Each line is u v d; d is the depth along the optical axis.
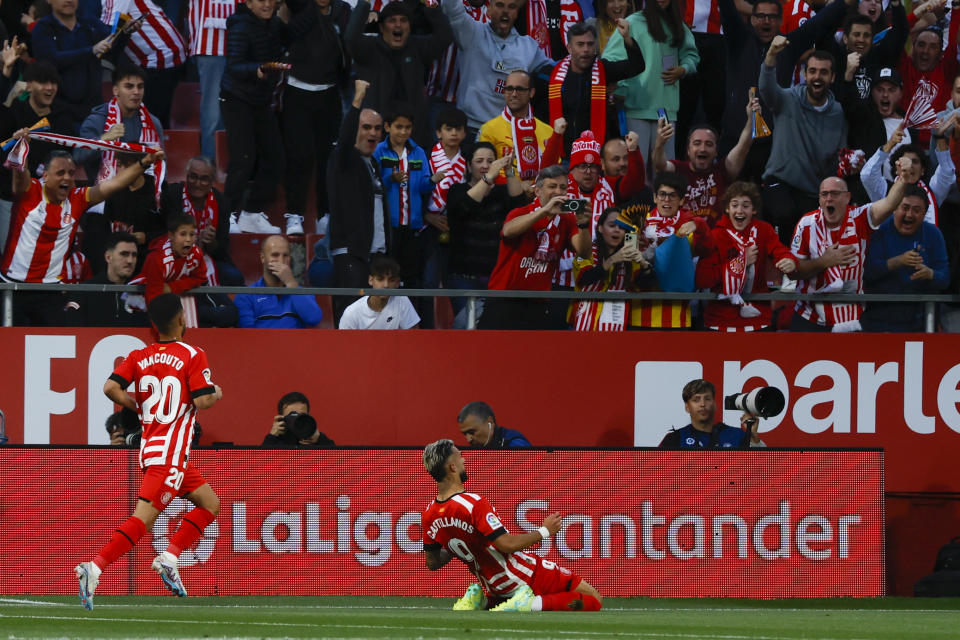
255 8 33.38
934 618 21.81
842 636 16.73
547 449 26.73
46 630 15.63
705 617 20.91
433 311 31.97
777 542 27.12
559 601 21.70
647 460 26.94
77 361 29.50
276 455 26.30
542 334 30.67
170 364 20.81
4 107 31.20
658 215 31.56
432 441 30.36
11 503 25.64
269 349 29.95
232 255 34.16
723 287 31.45
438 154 33.47
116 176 29.89
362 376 30.23
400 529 26.53
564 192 30.39
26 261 29.41
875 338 31.47
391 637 15.51
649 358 30.91
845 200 31.72
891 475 31.42
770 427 31.17
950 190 34.00
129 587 25.67
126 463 25.98
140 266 30.45
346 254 31.53
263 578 26.09
